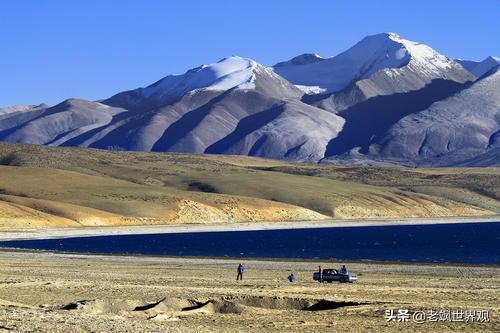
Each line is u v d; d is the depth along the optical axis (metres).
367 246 193.62
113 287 70.38
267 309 54.06
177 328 41.78
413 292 69.62
